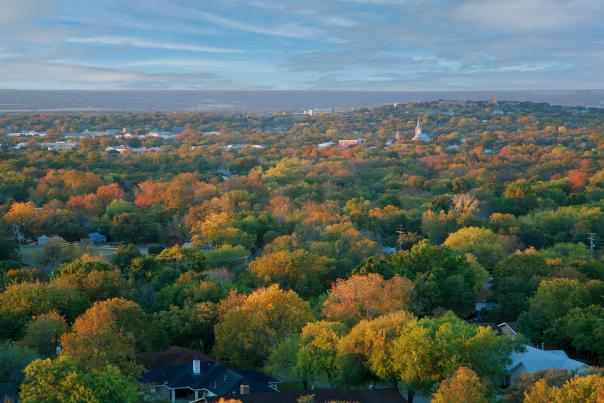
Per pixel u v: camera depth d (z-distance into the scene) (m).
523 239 111.19
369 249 98.00
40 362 45.28
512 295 73.25
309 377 53.94
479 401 43.09
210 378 54.62
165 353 60.88
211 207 127.31
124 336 56.19
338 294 67.00
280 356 55.12
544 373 45.38
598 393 38.88
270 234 110.06
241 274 85.31
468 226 113.88
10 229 114.62
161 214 126.00
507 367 53.75
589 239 110.12
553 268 81.00
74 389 43.66
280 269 81.81
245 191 143.25
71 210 127.75
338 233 106.00
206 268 89.38
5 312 63.78
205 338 66.12
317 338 54.06
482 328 51.69
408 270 78.31
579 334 59.09
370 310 63.06
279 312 61.56
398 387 53.53
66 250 99.19
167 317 65.69
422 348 49.16
